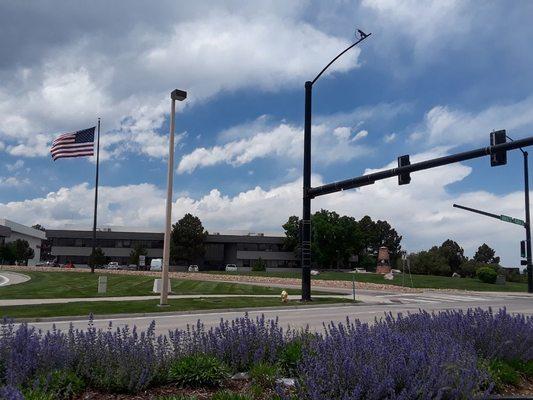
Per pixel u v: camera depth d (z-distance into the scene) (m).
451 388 4.88
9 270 56.31
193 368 5.94
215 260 97.19
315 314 18.98
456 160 19.22
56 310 17.20
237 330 6.87
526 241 41.34
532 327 8.24
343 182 23.06
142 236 92.75
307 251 25.03
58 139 34.09
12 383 5.04
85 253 92.62
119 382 5.57
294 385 5.20
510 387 6.57
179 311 18.42
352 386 4.68
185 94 19.64
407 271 73.12
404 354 5.52
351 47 23.58
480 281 52.06
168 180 19.72
